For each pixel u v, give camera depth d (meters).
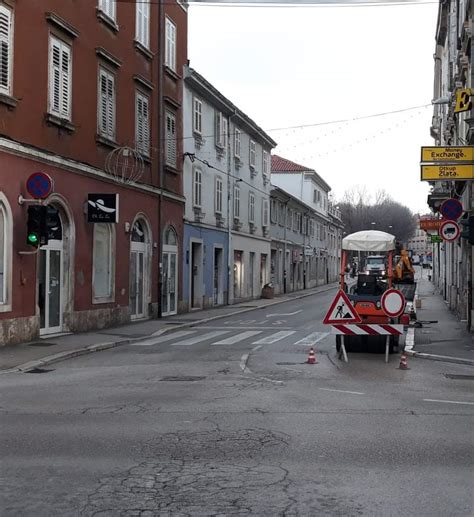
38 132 17.44
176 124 29.12
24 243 16.58
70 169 19.02
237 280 40.28
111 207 19.86
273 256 50.50
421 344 17.19
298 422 8.30
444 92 38.06
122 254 22.95
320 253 70.38
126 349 16.78
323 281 72.25
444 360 14.69
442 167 17.84
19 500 5.41
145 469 6.28
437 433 7.76
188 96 30.72
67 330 19.20
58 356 14.59
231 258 38.25
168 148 28.02
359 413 8.88
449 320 24.55
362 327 14.81
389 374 12.65
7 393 10.46
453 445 7.21
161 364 13.92
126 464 6.44
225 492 5.62
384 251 18.31
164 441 7.32
